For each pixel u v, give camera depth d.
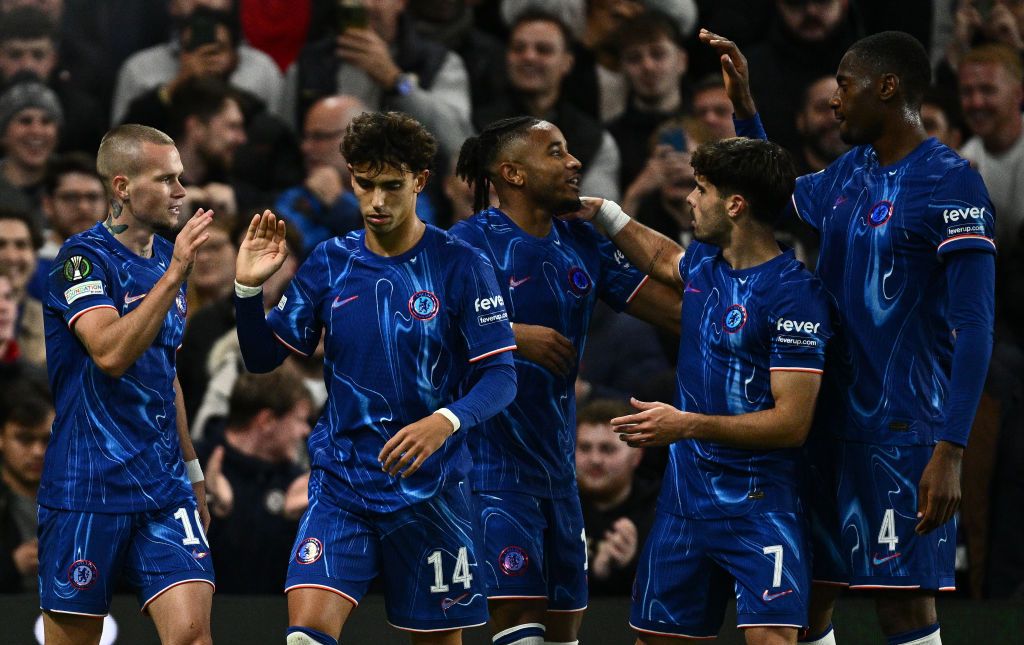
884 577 13.34
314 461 13.41
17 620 18.67
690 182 23.41
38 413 19.98
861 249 13.33
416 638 13.49
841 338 13.48
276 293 21.80
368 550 13.14
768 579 13.17
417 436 12.31
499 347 13.12
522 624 14.81
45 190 23.58
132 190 13.43
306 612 12.74
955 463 12.70
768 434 13.00
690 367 13.72
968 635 18.91
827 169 14.06
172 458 13.70
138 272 13.58
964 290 12.77
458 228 15.20
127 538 13.43
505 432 14.84
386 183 12.72
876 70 13.16
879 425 13.33
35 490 20.00
